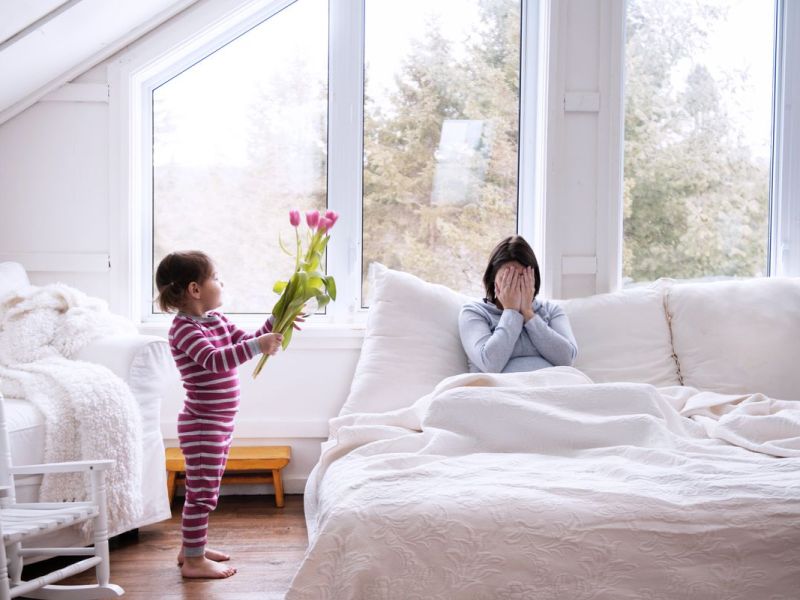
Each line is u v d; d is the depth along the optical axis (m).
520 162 3.42
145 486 2.55
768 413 2.38
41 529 1.79
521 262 2.80
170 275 2.34
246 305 3.35
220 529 2.71
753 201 3.44
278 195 3.35
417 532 1.59
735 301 2.97
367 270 3.38
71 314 2.62
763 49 3.41
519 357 2.75
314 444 3.19
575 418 2.06
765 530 1.56
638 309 3.03
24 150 3.16
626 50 3.36
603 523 1.57
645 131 3.38
